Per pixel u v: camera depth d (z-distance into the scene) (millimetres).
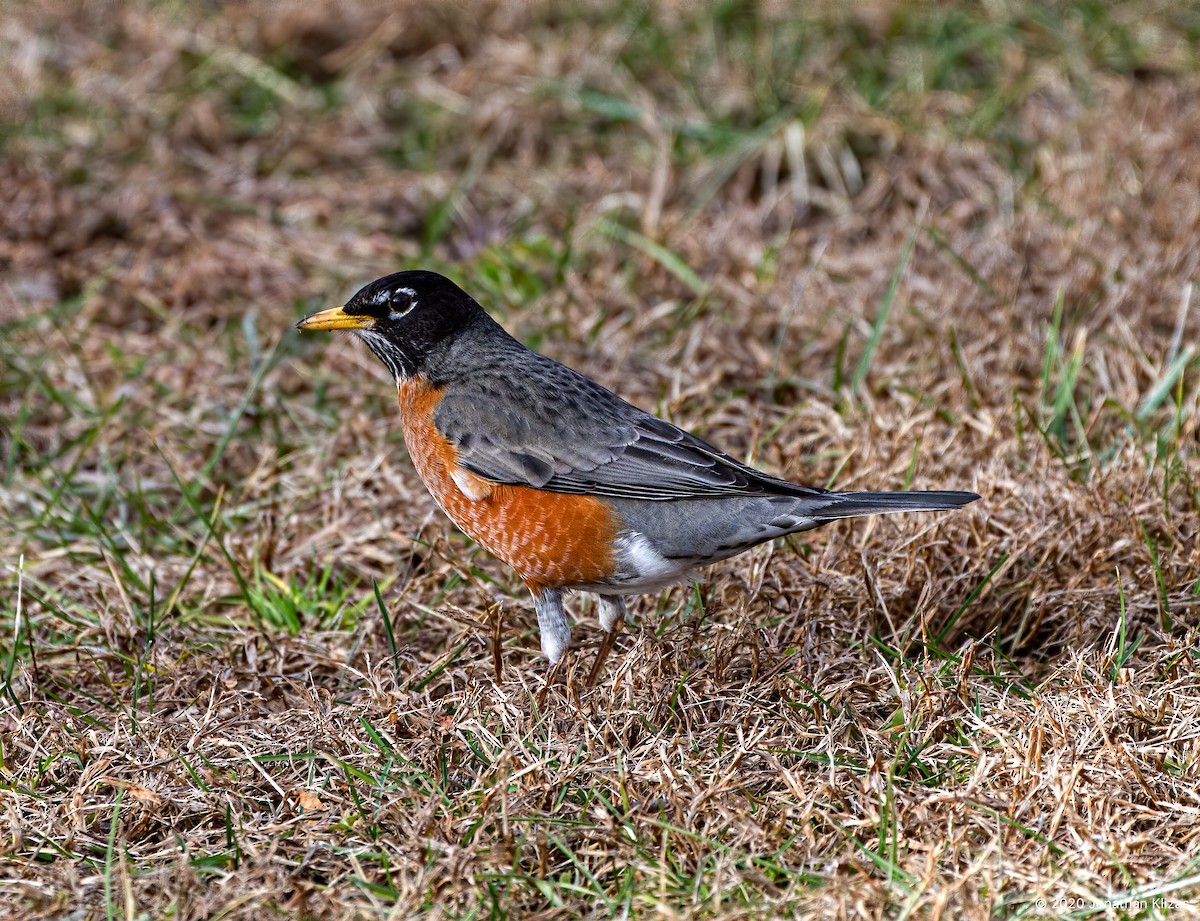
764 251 15250
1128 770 8094
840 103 17172
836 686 9023
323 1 18984
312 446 12648
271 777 8539
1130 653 9258
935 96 17312
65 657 10227
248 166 17188
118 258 15492
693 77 17766
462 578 10758
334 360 13727
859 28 18281
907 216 15602
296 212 16453
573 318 14180
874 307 13961
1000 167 16328
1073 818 7699
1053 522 10383
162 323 14672
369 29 18859
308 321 10398
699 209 16172
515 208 16625
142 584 10852
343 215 16484
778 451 11734
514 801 7953
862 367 12688
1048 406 12453
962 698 8844
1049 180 15742
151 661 10062
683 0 18609
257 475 12219
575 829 7863
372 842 7828
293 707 9469
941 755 8453
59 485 12414
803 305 14070
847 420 12289
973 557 10281
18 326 14148
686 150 16953
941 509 9156
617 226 15617
